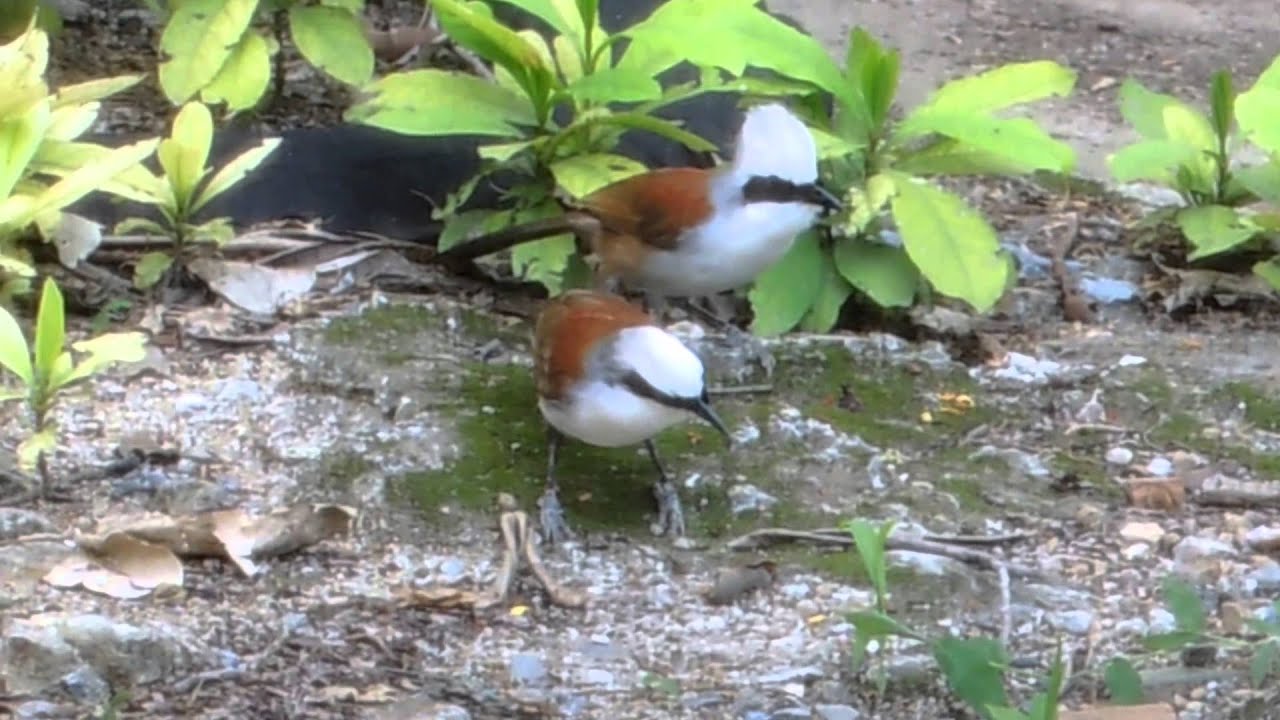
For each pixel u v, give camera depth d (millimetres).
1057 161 11922
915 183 12023
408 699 7797
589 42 12023
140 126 13516
